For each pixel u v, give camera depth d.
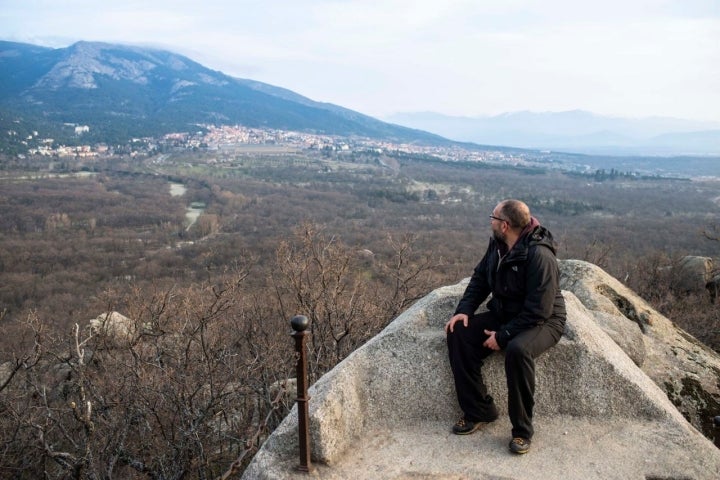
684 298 13.14
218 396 7.54
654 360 5.61
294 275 10.75
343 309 10.70
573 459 3.55
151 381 8.12
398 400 4.08
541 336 3.67
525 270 3.76
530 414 3.67
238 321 10.33
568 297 4.96
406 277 12.57
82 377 8.02
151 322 9.93
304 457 3.59
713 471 3.43
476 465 3.54
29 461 8.17
